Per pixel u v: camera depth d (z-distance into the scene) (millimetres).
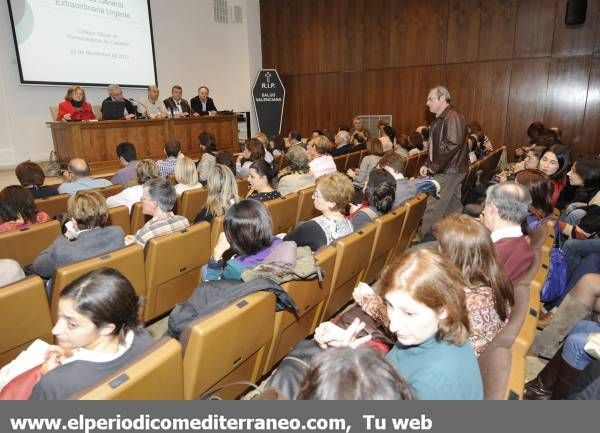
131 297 1233
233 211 1701
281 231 3287
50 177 6023
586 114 7145
